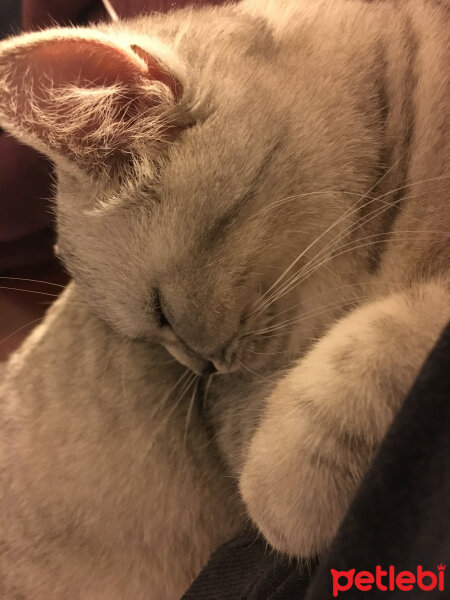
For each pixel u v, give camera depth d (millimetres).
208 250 192
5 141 362
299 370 195
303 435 178
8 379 294
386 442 116
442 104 189
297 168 193
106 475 260
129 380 261
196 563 265
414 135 192
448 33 198
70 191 213
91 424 263
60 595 278
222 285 198
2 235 390
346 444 169
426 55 196
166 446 257
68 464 265
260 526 192
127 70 179
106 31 198
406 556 108
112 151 196
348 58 201
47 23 348
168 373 260
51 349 280
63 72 177
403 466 112
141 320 220
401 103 196
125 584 272
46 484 269
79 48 173
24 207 371
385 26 206
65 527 269
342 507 172
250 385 237
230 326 207
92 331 269
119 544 266
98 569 272
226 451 247
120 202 196
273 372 229
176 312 206
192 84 188
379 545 112
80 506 265
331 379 174
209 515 259
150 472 258
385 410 162
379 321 172
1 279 403
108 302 224
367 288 202
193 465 258
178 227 192
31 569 280
